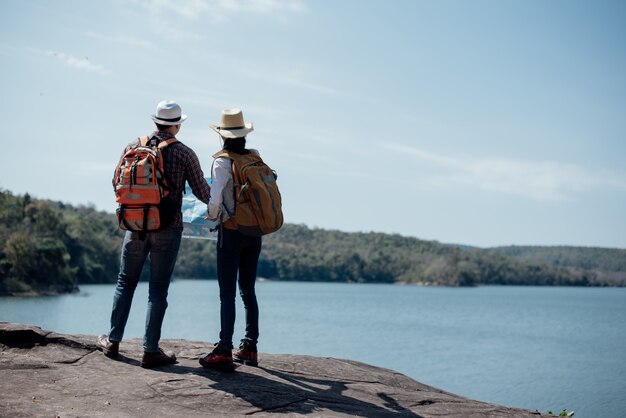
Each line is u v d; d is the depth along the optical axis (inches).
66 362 230.1
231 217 230.5
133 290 240.8
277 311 3671.3
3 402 183.6
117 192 226.4
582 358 1878.7
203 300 4028.1
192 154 230.4
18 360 223.1
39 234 4419.3
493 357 1839.3
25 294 3454.7
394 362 1640.0
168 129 234.1
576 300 7391.7
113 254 5305.1
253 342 250.8
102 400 195.2
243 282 249.0
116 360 237.9
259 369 247.6
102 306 2797.7
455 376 1413.6
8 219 4379.9
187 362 245.6
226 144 235.0
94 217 6446.9
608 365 1692.9
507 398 1130.7
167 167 226.1
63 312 2434.8
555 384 1312.7
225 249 232.1
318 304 4623.5
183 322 2405.3
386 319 3459.6
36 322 2026.3
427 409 231.9
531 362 1733.5
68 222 5187.0
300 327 2645.2
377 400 232.1
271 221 229.3
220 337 233.1
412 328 2923.2
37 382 206.2
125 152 232.2
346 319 3294.8
